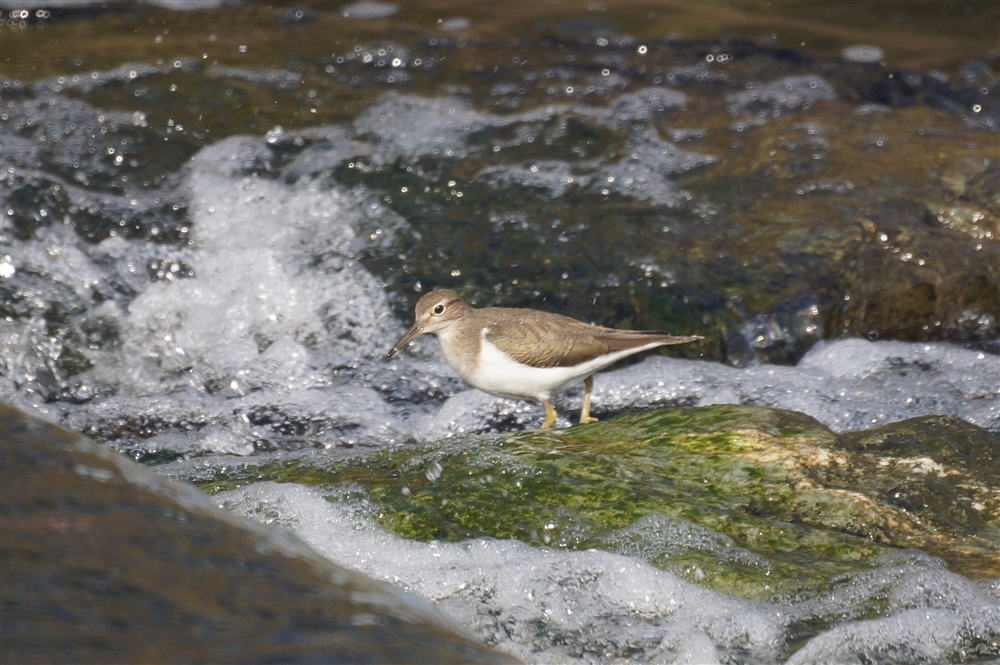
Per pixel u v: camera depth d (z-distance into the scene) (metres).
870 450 8.73
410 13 22.52
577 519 7.72
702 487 8.07
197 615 4.08
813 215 14.35
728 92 19.19
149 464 10.92
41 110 15.98
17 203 13.66
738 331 12.63
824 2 24.44
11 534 4.34
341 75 18.66
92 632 3.84
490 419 11.90
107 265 13.15
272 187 14.73
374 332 12.77
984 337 13.25
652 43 21.48
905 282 13.15
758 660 6.57
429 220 14.25
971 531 7.73
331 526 7.78
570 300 12.70
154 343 12.49
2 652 3.64
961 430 9.05
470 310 10.77
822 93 19.27
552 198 14.92
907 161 15.98
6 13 20.19
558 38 21.58
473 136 16.55
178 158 15.26
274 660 3.88
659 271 13.12
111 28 19.91
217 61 18.53
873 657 6.54
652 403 12.02
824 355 12.62
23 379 12.04
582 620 6.97
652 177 15.56
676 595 7.04
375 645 4.09
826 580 7.07
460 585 7.22
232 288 13.02
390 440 11.66
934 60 20.95
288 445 11.52
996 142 16.91
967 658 6.59
